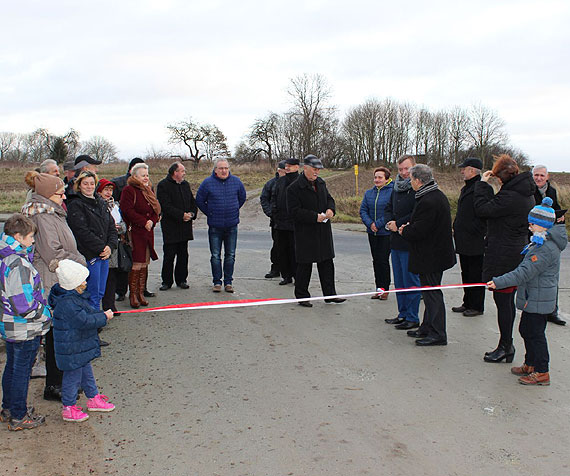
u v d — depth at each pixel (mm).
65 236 4516
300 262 7160
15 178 37781
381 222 7270
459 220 6719
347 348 5559
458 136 60781
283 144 64438
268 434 3746
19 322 3664
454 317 6758
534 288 4523
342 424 3898
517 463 3377
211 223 7816
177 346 5574
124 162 53625
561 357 5324
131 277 6930
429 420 3961
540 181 6648
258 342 5730
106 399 4188
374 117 62188
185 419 3973
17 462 3369
